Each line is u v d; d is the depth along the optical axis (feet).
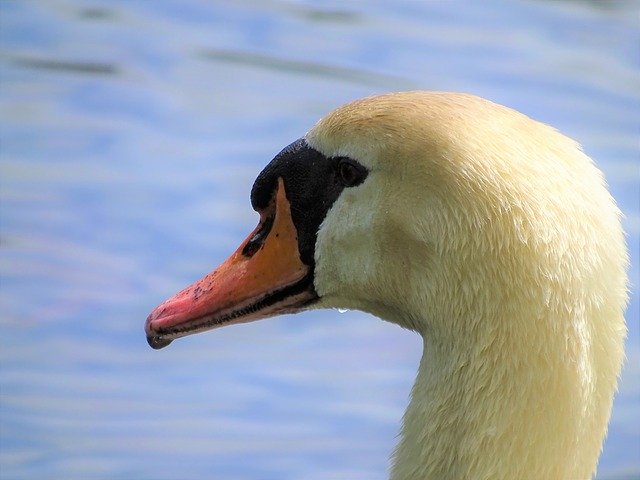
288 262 26.00
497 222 22.30
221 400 44.06
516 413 22.27
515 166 22.41
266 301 26.35
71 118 60.59
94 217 53.16
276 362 45.88
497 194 22.35
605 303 22.07
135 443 41.88
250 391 44.45
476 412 22.59
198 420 43.04
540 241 22.00
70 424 42.73
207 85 63.77
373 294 24.72
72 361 45.80
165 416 43.27
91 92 62.85
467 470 22.70
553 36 67.10
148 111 61.31
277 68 65.21
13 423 42.68
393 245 23.95
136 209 53.78
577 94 60.80
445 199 22.85
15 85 63.21
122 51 67.00
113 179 55.77
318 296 25.82
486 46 66.28
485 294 22.47
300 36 68.49
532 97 60.64
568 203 22.04
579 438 22.18
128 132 59.47
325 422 42.88
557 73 63.05
